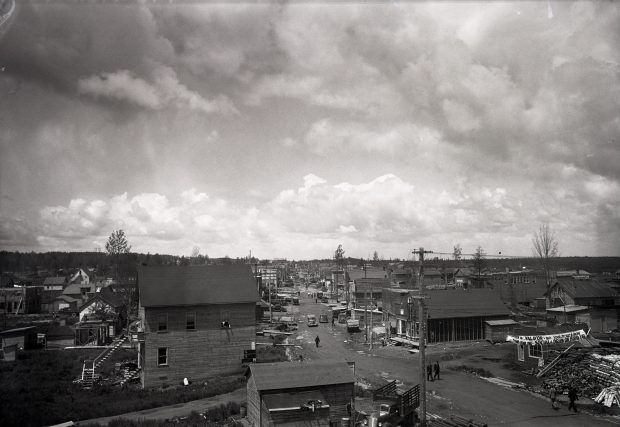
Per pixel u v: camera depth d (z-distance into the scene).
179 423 30.59
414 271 123.12
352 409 28.55
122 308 81.81
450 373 44.31
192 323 44.44
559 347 44.00
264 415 27.31
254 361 45.81
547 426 29.33
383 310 71.81
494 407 33.31
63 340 65.88
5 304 93.94
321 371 29.36
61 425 28.98
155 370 42.84
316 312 105.94
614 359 38.44
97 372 46.47
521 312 83.75
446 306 59.50
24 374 44.16
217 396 38.50
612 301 70.56
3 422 31.38
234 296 45.59
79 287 119.44
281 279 188.88
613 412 31.86
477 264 122.50
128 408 34.41
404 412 29.45
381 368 47.31
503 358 49.62
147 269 46.50
